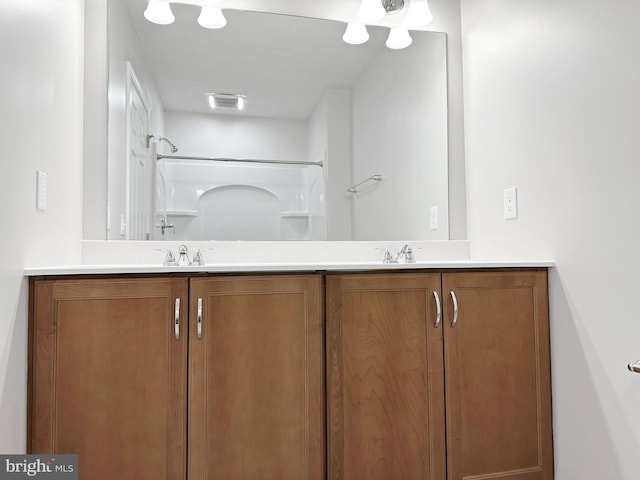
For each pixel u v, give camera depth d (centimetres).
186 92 201
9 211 116
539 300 167
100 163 188
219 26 205
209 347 141
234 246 201
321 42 215
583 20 153
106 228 187
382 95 220
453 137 226
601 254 146
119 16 194
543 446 165
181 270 140
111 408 133
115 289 135
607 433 144
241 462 141
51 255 149
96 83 189
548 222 169
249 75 208
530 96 179
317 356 149
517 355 164
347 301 152
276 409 145
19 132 122
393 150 219
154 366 137
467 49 223
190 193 199
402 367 155
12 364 119
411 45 224
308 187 211
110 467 132
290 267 147
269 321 146
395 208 218
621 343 139
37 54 135
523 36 183
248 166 205
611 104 142
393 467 152
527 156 181
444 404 157
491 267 163
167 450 136
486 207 208
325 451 148
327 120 214
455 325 159
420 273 158
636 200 134
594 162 149
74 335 132
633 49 135
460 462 157
